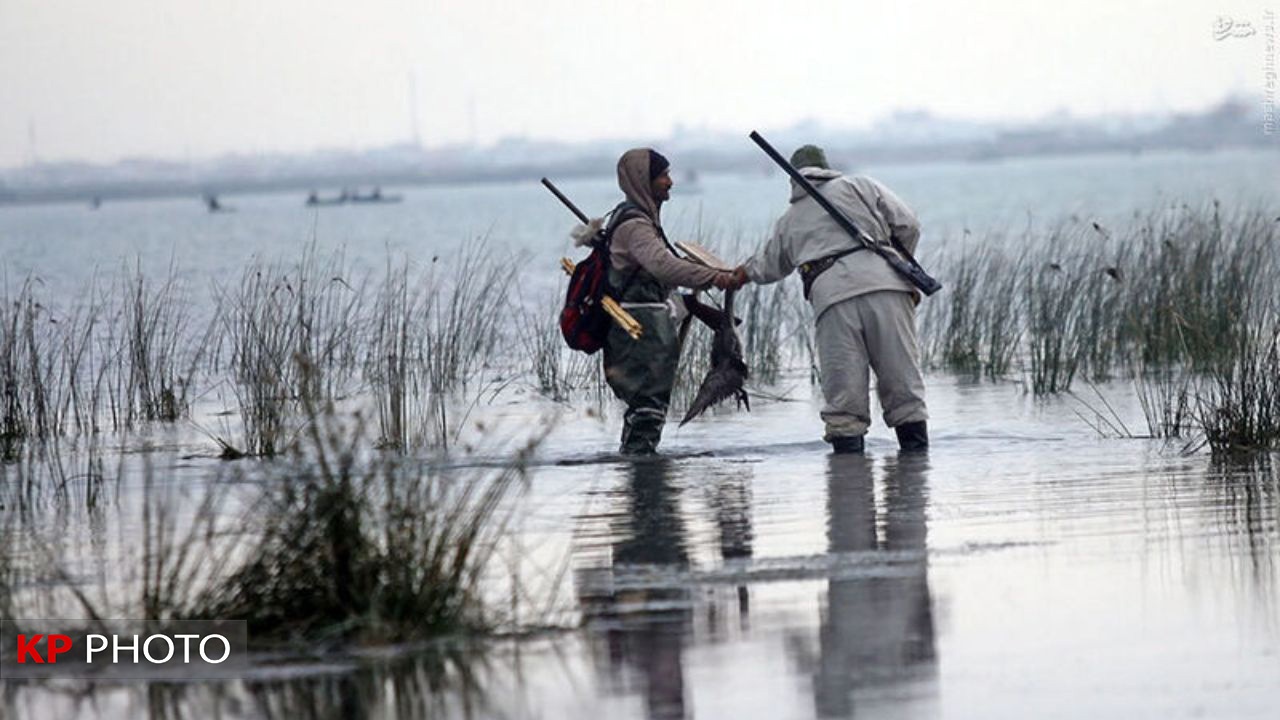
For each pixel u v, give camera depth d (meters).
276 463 36.53
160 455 40.44
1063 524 29.22
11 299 84.50
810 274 38.41
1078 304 55.56
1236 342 50.06
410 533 23.69
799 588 25.17
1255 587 24.42
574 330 38.72
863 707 19.72
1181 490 32.09
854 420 38.47
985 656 21.48
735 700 20.09
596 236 38.38
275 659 22.22
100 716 20.25
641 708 19.97
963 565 26.36
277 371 44.41
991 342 55.97
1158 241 69.25
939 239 119.00
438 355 50.41
